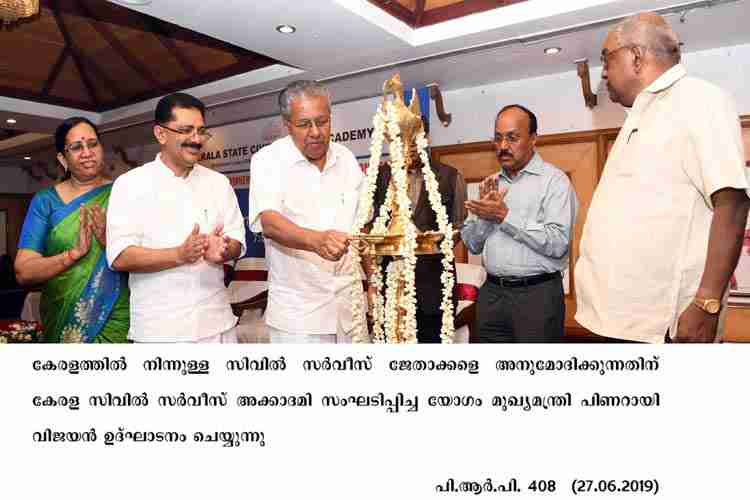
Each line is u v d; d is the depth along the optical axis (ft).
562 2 10.68
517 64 13.65
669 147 4.83
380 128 4.78
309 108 5.69
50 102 16.47
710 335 4.64
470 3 11.50
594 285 5.24
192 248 5.71
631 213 4.98
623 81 5.25
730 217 4.47
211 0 10.17
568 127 14.32
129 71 15.26
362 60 13.42
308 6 10.37
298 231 5.45
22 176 23.18
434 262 7.47
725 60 12.50
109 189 7.47
